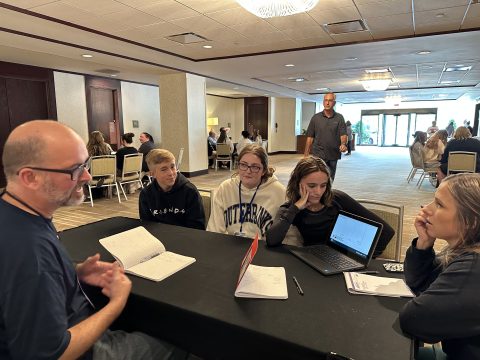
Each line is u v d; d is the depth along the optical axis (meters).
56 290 0.84
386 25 4.18
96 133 5.77
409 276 1.13
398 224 1.83
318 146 4.18
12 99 6.69
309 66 6.81
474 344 0.83
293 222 1.69
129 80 8.92
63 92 7.50
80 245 1.54
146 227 1.81
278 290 1.11
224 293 1.10
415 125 18.59
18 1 3.29
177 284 1.17
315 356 0.82
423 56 5.83
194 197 2.15
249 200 1.94
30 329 0.78
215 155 9.15
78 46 5.05
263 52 5.57
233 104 14.49
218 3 3.43
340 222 1.52
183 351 1.16
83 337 0.89
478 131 14.85
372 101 17.20
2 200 0.88
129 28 4.23
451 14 3.80
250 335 0.91
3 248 0.79
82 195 1.00
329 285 1.16
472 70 7.36
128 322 1.17
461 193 0.90
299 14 3.75
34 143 0.87
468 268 0.83
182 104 7.71
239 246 1.53
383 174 8.34
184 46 5.18
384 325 0.93
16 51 5.37
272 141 14.12
